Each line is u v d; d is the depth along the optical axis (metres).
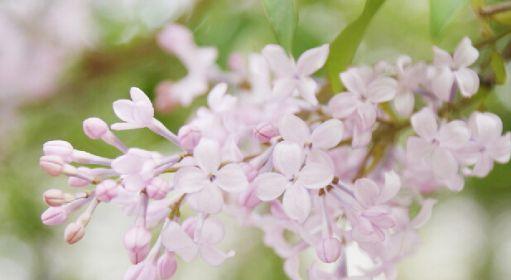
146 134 0.67
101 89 0.71
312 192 0.37
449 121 0.39
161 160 0.36
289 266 0.39
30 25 0.70
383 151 0.39
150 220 0.36
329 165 0.36
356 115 0.37
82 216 0.35
